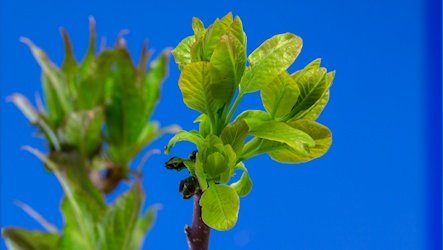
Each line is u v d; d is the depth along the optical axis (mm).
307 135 379
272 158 406
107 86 256
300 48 391
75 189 252
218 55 372
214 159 378
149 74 261
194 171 386
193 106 384
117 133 256
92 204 253
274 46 393
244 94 392
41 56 252
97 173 254
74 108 252
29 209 266
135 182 255
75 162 250
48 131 253
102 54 252
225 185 379
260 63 391
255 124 396
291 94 397
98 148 252
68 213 260
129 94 255
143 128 259
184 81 376
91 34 256
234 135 380
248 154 401
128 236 258
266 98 401
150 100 260
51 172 259
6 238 260
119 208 255
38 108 255
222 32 385
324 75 404
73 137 249
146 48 257
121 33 257
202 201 371
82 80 252
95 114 247
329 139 396
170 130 258
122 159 256
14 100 255
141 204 257
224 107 388
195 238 388
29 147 250
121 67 254
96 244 257
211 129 392
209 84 378
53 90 253
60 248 259
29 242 259
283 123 391
